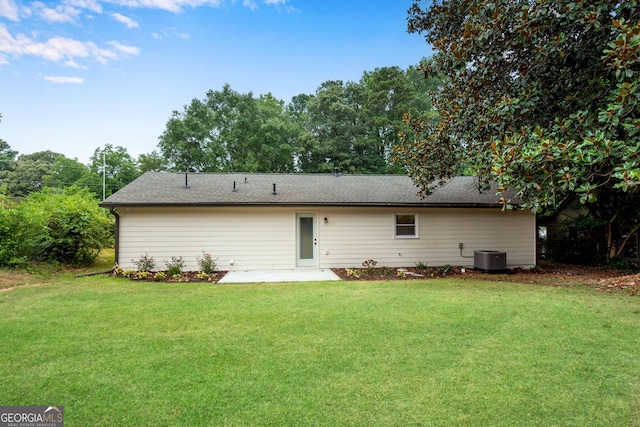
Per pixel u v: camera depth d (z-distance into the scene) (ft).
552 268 40.81
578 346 13.80
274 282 30.07
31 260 34.58
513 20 22.21
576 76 24.67
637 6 19.48
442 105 32.86
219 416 8.82
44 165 152.05
